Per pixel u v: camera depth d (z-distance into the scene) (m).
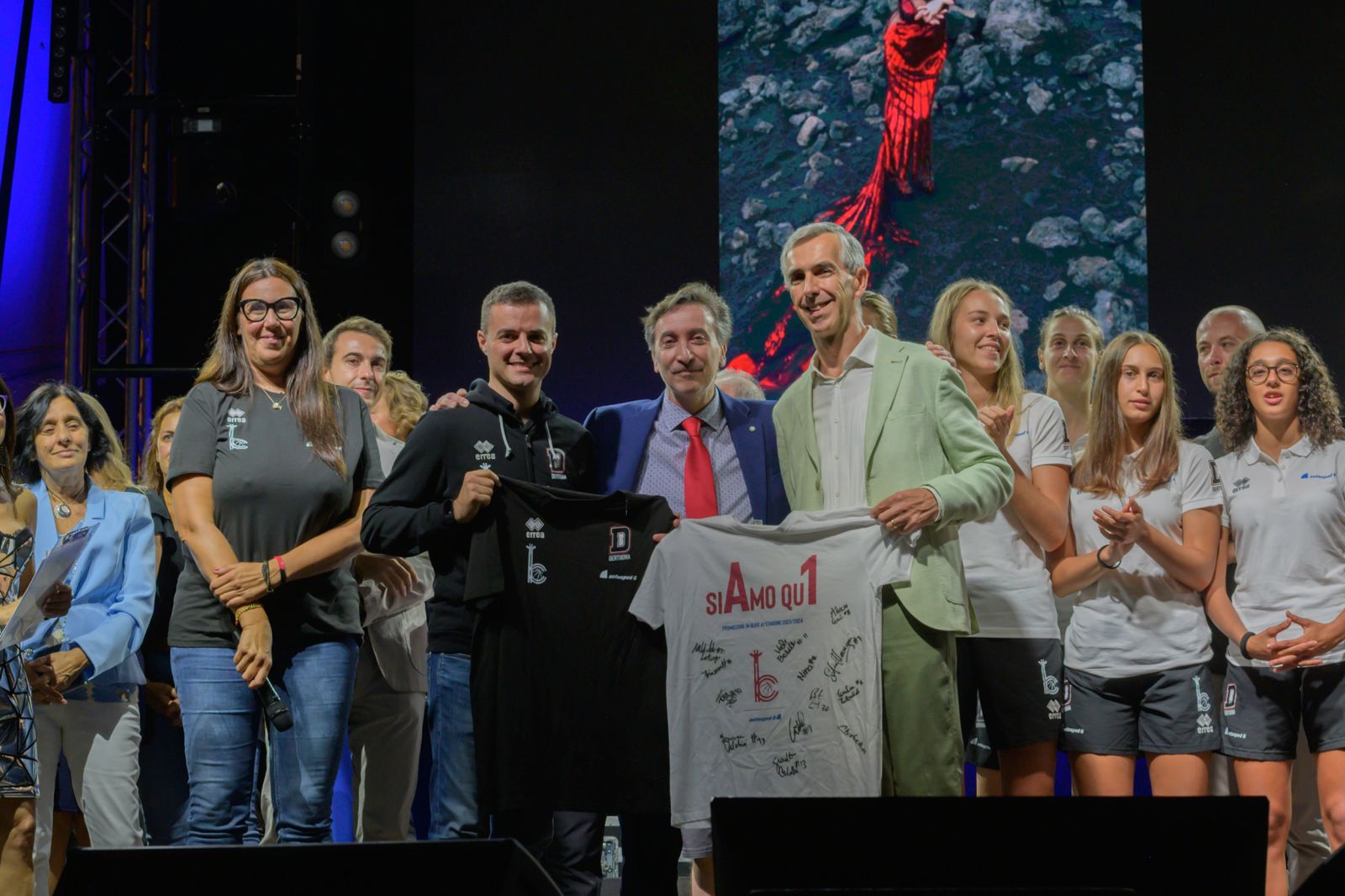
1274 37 6.97
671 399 3.86
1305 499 4.24
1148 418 4.38
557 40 7.30
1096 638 4.27
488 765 3.41
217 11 7.85
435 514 3.40
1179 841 2.51
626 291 7.18
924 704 3.43
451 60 7.32
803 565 3.47
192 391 3.62
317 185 7.20
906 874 2.56
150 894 2.46
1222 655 5.23
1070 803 2.53
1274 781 4.18
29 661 3.91
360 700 4.41
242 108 7.16
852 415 3.64
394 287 7.45
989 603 4.06
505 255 7.23
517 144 7.27
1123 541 4.00
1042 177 7.05
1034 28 7.09
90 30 7.08
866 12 7.18
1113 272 6.98
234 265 7.77
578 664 3.48
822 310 3.62
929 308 7.07
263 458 3.54
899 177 7.12
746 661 3.47
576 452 3.74
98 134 7.05
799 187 7.16
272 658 3.46
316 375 3.66
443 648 3.52
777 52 7.21
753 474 3.78
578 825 3.91
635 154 7.23
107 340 7.68
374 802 4.43
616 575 3.51
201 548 3.43
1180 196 6.97
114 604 4.14
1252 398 4.35
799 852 2.57
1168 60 7.02
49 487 4.22
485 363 7.19
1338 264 6.85
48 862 4.17
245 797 3.44
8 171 7.79
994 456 3.49
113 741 4.15
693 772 3.45
